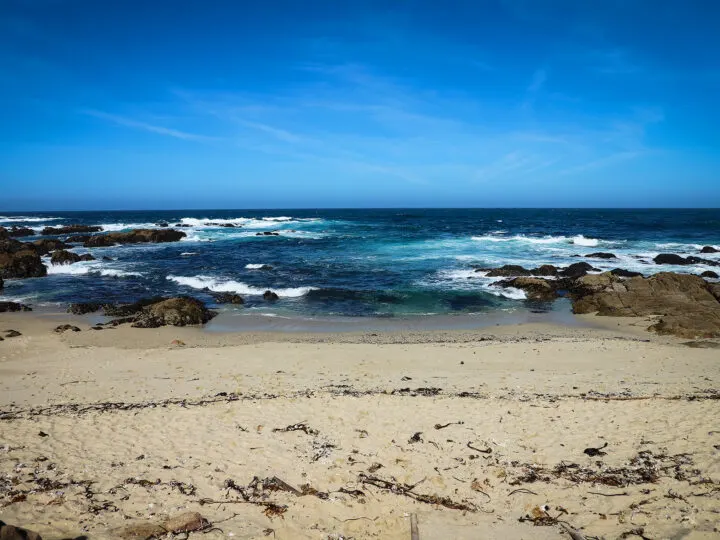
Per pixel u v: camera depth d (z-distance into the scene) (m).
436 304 19.39
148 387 9.85
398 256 31.83
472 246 36.81
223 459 6.36
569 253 32.34
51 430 7.27
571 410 7.63
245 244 40.62
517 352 12.38
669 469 5.69
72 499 5.38
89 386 9.94
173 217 105.06
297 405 8.19
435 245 37.81
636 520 4.81
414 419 7.50
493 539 4.66
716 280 23.09
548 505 5.21
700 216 86.31
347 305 19.33
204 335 15.24
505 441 6.69
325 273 25.89
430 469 6.04
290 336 15.07
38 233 50.88
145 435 7.09
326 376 10.55
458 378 10.22
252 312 18.34
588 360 11.48
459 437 6.85
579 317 17.47
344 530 4.93
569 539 4.61
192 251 36.28
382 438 6.88
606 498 5.25
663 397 8.12
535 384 9.55
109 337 14.84
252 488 5.66
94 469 6.09
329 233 50.53
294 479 5.88
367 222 72.19
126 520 5.02
